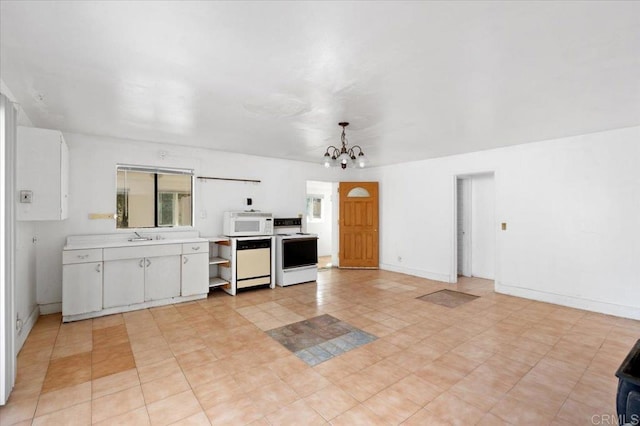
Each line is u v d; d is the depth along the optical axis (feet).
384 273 20.43
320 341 9.89
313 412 6.44
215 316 12.16
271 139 13.88
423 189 19.19
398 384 7.47
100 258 11.84
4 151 6.74
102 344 9.60
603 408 6.54
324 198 28.84
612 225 12.22
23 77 7.52
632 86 7.94
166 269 13.44
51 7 4.88
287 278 16.97
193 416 6.31
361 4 4.82
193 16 5.14
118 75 7.42
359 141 14.20
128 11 5.00
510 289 15.25
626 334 10.37
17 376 7.76
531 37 5.75
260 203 18.33
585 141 12.87
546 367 8.26
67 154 11.66
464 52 6.33
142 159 14.48
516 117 10.56
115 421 6.16
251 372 8.02
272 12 5.02
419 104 9.29
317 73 7.30
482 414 6.36
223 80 7.68
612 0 4.67
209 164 16.44
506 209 15.37
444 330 10.80
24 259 10.16
